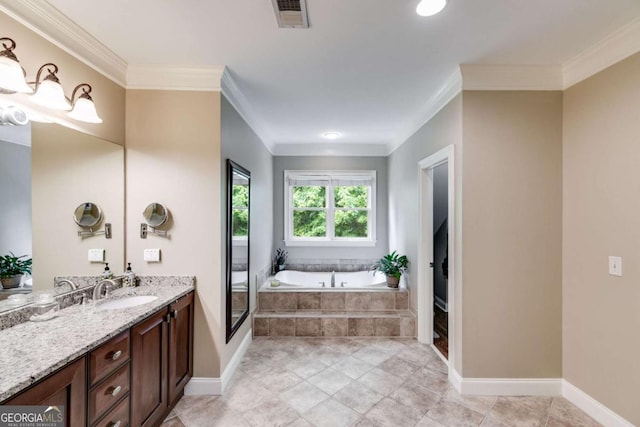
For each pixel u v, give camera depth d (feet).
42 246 5.36
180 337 6.71
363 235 16.07
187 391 7.23
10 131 4.83
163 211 7.22
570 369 6.99
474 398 7.07
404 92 8.52
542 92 7.23
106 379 4.38
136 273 7.27
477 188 7.23
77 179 6.03
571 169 6.99
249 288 10.30
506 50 6.40
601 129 6.26
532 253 7.24
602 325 6.24
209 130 7.33
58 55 5.41
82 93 5.83
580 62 6.67
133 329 5.04
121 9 5.07
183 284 7.28
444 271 12.92
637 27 5.46
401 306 11.52
